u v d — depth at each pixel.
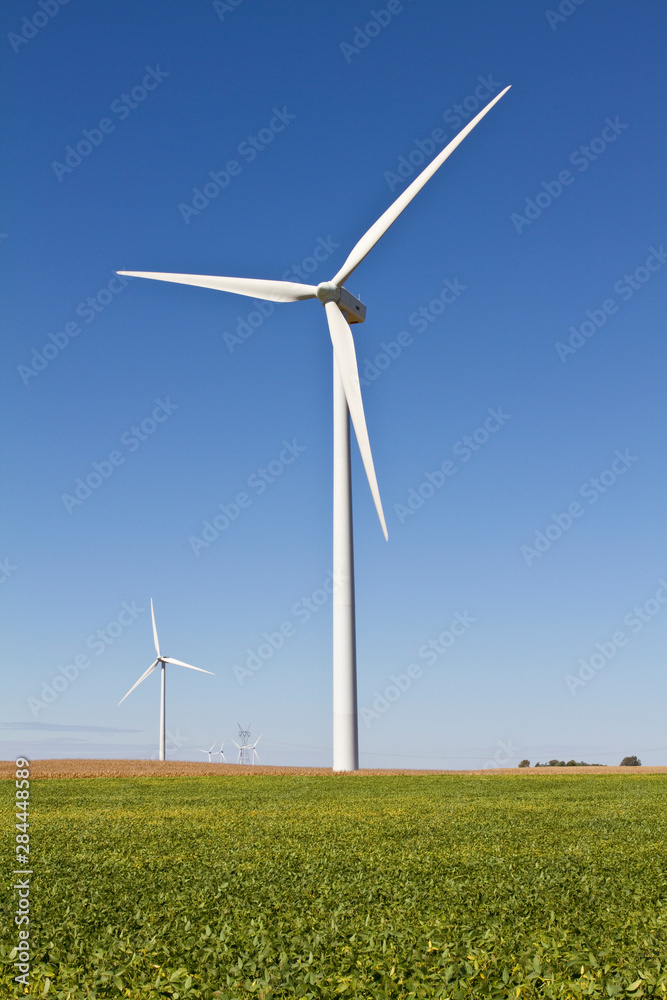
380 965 8.91
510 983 8.24
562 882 13.34
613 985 7.97
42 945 10.14
